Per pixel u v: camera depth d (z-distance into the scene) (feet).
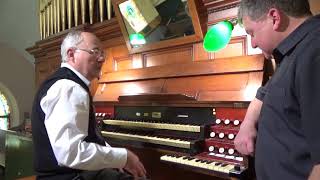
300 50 3.39
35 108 5.71
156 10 7.83
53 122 5.24
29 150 12.51
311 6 5.43
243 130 4.76
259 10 3.87
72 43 6.04
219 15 6.74
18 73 19.60
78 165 5.24
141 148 7.88
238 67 6.29
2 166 17.15
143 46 8.37
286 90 3.47
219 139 5.95
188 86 7.09
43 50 13.05
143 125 7.41
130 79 8.67
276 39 3.82
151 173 8.54
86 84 6.02
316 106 3.03
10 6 18.63
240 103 5.92
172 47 7.73
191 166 5.62
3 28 19.12
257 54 6.10
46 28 13.94
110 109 9.04
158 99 7.43
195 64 7.08
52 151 5.50
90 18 10.50
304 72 3.16
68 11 11.63
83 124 5.46
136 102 7.99
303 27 3.56
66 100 5.31
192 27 7.16
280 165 3.55
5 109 19.81
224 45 6.06
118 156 5.63
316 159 3.00
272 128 3.66
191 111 6.83
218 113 6.32
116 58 9.55
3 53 19.06
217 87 6.53
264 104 3.92
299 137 3.40
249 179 5.04
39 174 5.68
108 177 6.00
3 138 17.37
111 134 7.89
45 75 13.30
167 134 6.96
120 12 8.63
